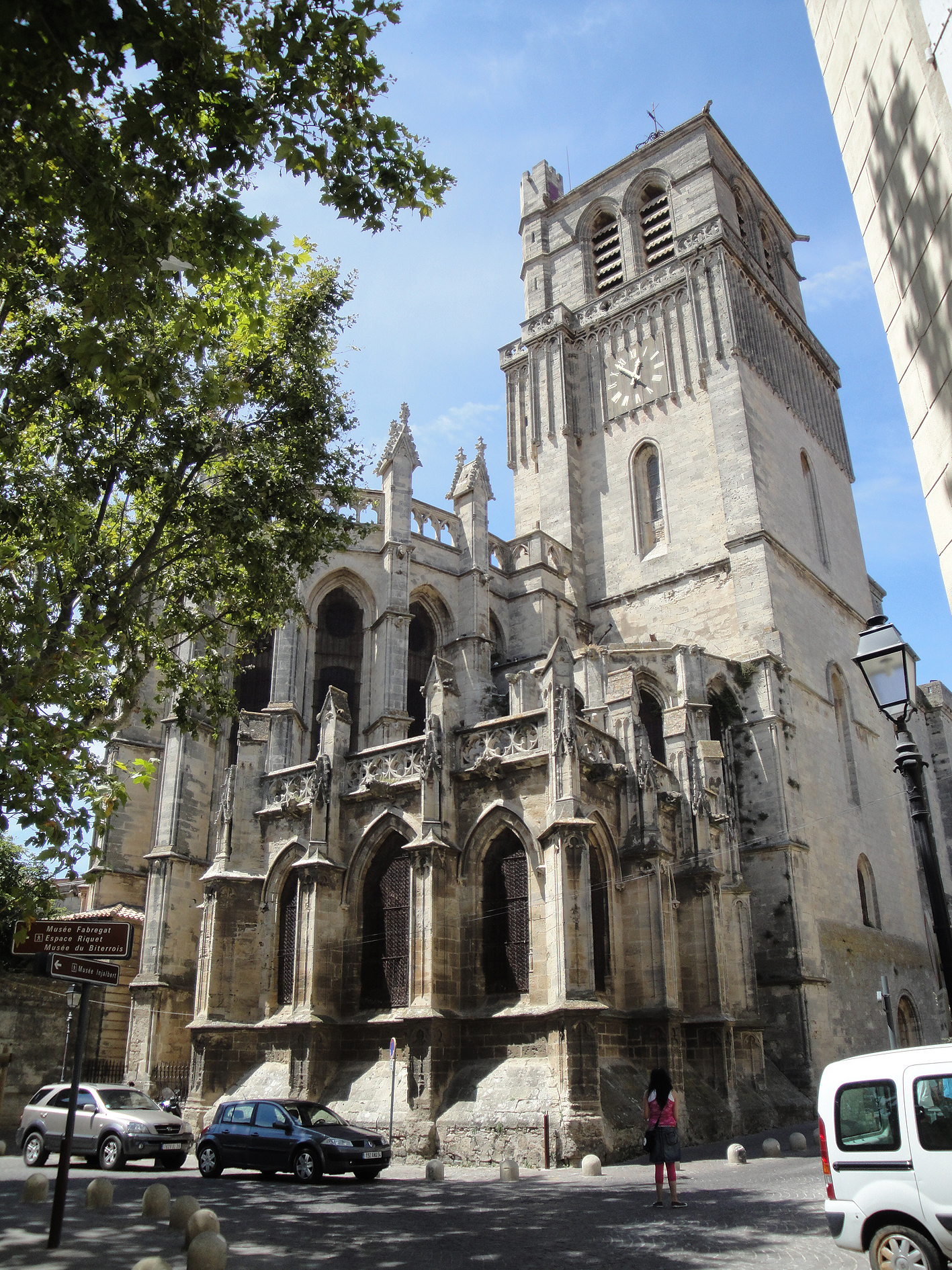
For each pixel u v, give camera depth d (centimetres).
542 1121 2588
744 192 7406
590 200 7438
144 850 4291
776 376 6456
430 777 3111
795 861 4703
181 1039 3744
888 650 1460
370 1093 2914
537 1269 1396
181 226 1459
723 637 5522
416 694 5309
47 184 1465
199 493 2408
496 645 5600
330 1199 2083
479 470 5497
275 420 2505
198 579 2548
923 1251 1241
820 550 6378
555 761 2934
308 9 1473
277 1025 3180
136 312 1570
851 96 1625
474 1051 2872
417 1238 1630
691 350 6225
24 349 2069
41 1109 2872
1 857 3994
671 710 3834
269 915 3425
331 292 2602
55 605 2022
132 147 1451
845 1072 1382
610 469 6488
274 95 1513
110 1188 1983
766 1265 1409
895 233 1477
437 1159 2575
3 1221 1777
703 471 5950
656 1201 2005
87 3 1237
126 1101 2852
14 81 1277
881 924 5484
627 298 6738
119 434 2342
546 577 5731
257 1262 1430
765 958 4566
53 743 1764
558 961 2733
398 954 3106
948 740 7544
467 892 3056
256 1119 2522
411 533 5159
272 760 3909
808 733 5291
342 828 3344
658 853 3155
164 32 1307
